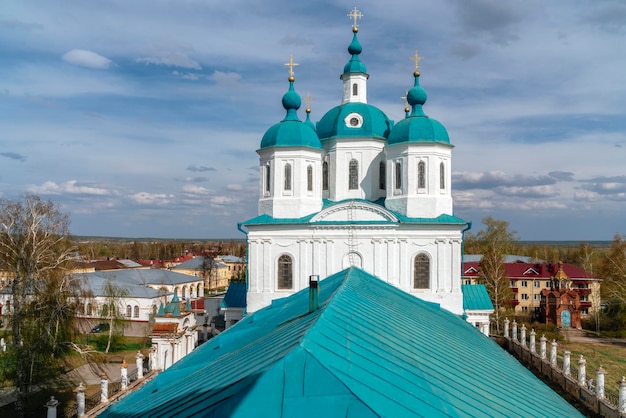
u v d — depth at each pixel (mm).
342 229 51906
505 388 19531
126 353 78062
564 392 49312
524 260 136750
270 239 52812
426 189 52438
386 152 54562
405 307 29062
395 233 51344
